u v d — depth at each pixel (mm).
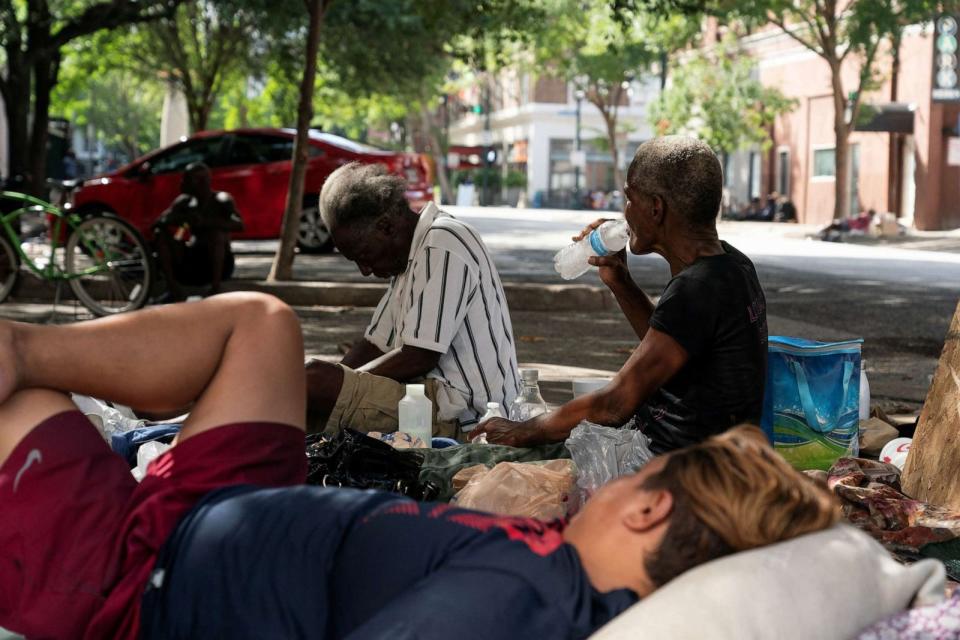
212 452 2355
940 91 34500
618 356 9383
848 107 33250
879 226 31812
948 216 35062
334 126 68375
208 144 18453
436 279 4508
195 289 12836
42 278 11820
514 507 3275
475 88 76812
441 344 4492
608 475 3543
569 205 63844
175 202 12070
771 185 44406
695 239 3682
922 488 3883
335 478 3543
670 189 3645
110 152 88375
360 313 12414
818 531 1899
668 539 1840
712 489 1830
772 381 4309
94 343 2369
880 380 8344
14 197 11734
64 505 2262
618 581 1867
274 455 2396
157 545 2205
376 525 1998
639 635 1716
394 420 4449
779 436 4320
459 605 1771
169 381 2404
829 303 13508
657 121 40562
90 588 2221
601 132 60812
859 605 1849
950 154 33625
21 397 2344
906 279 16844
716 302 3545
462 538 1918
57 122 31344
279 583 2033
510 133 69625
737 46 42594
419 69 27734
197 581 2098
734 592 1751
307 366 4402
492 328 4637
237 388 2412
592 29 38219
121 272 12086
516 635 1772
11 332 2318
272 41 29047
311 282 13539
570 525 1979
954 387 3826
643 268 17719
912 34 35281
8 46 20125
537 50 43500
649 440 3717
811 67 41125
